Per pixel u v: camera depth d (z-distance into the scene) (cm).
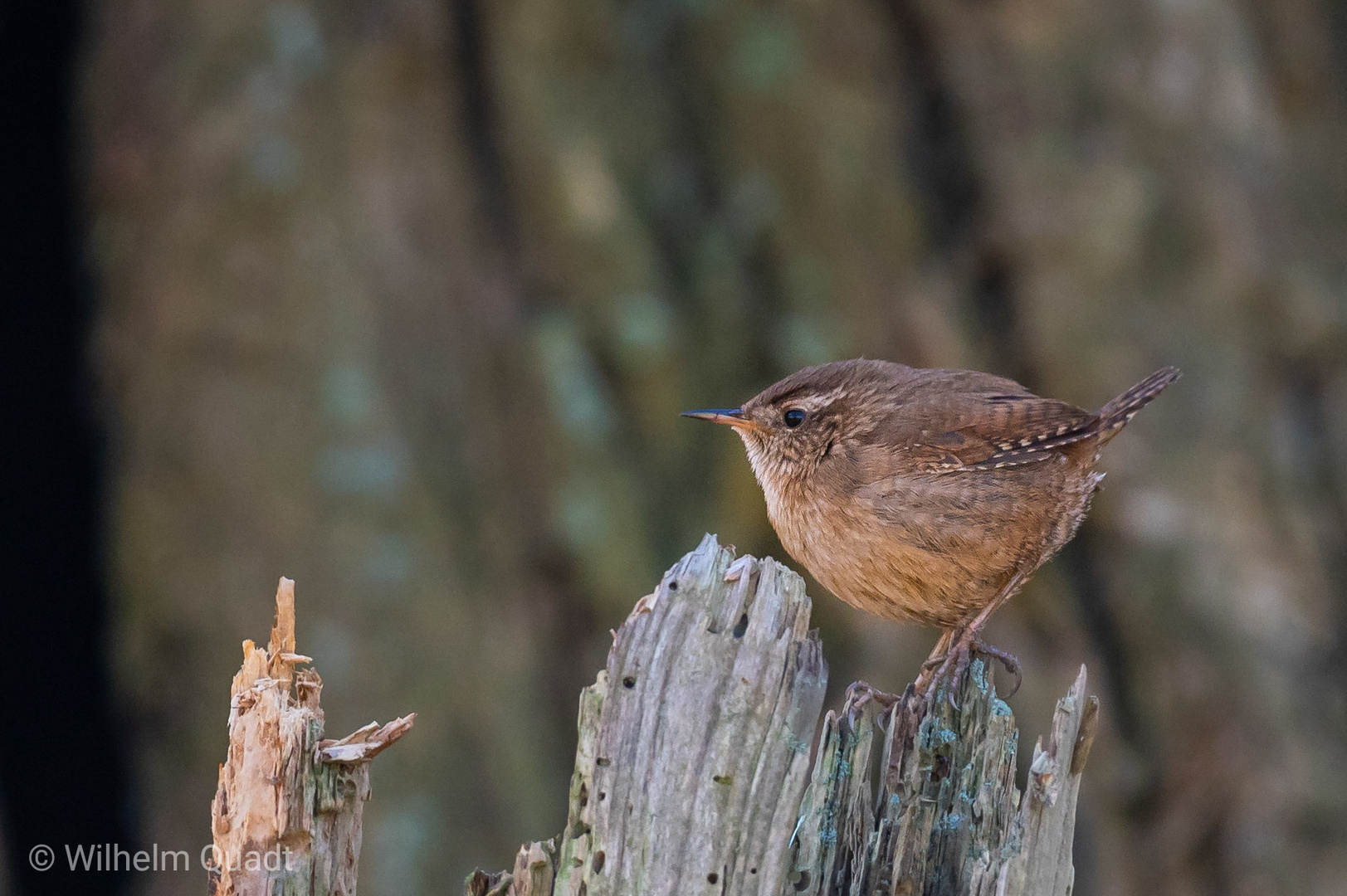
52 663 1247
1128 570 1278
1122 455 1292
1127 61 1349
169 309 1171
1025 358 1309
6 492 1245
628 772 481
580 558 1198
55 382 1244
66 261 1247
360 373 1166
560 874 484
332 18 1221
